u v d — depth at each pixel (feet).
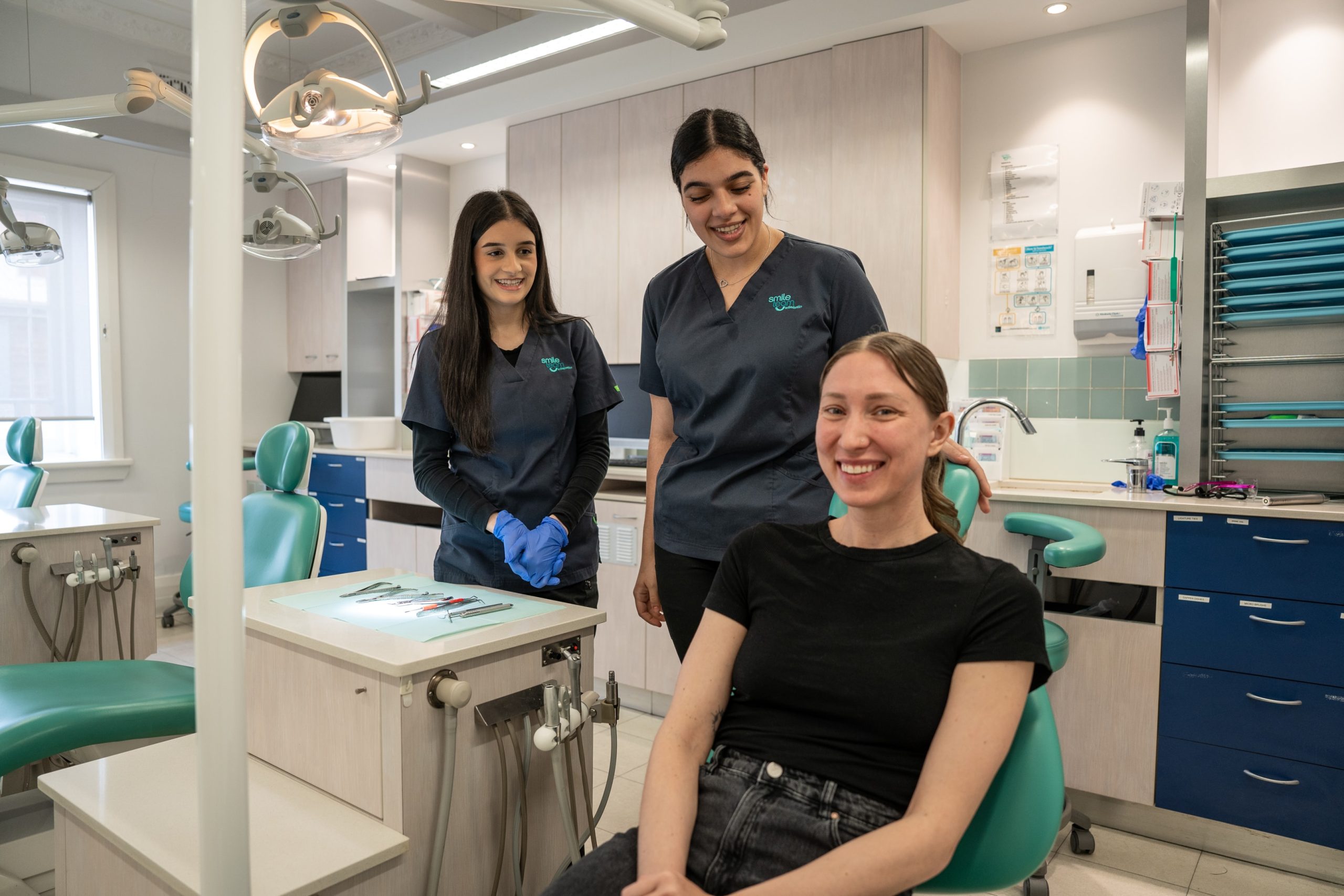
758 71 11.30
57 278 15.60
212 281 2.51
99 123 14.99
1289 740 7.32
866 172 10.43
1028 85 10.50
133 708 5.65
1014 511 8.68
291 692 4.85
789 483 5.35
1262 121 9.18
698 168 5.06
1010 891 7.14
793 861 3.37
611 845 3.61
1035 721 3.62
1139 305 9.61
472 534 6.12
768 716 3.80
